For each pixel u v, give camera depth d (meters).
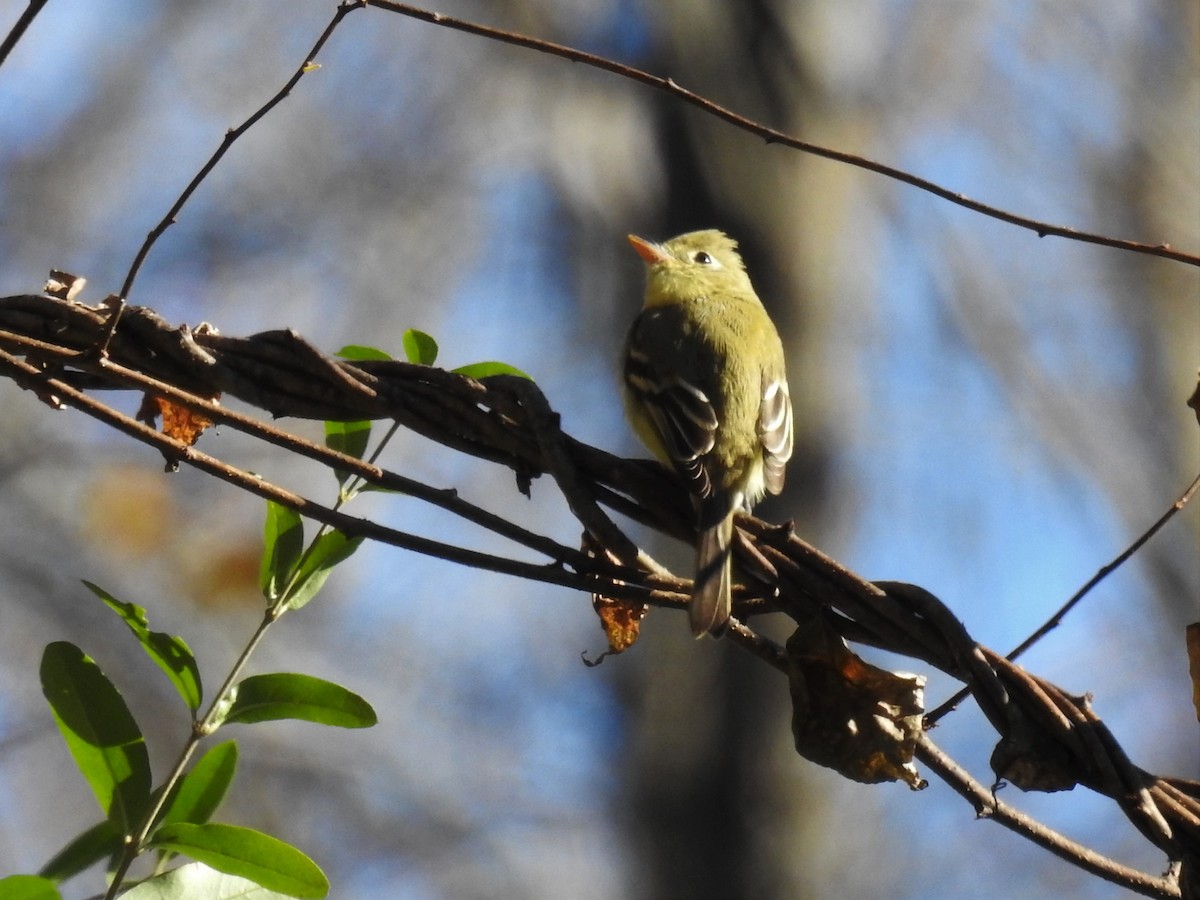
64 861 4.28
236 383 4.68
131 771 4.35
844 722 4.54
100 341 4.48
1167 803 4.46
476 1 15.36
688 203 15.10
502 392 4.69
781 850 13.92
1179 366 14.61
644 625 14.69
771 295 14.77
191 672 4.49
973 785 4.52
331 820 14.05
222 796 4.43
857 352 14.81
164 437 4.29
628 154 15.32
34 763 12.20
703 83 15.34
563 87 15.37
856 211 15.16
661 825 14.05
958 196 4.91
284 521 4.71
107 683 4.39
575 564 4.53
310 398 4.70
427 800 14.27
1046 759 4.46
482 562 4.49
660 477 4.75
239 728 13.87
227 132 4.39
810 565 4.58
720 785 14.09
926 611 4.49
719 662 14.47
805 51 15.48
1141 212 15.00
